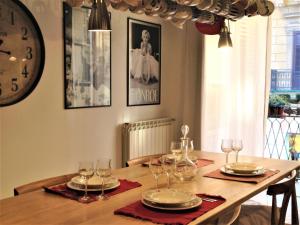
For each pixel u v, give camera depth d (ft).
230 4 8.45
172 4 8.25
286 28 13.17
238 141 8.68
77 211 5.53
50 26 9.91
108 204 5.83
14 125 9.29
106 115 11.85
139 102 13.08
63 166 10.59
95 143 11.53
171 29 14.34
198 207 5.64
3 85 8.95
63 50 10.29
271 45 13.05
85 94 11.05
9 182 9.29
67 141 10.65
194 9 8.67
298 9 12.92
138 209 5.55
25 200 6.02
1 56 8.84
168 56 14.35
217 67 13.80
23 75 9.34
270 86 13.66
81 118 11.02
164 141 13.88
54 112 10.21
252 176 7.59
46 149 10.10
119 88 12.26
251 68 13.23
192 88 14.66
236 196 6.28
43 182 6.91
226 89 13.69
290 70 13.47
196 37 14.44
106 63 11.66
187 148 8.30
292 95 13.75
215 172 7.91
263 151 13.24
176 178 7.30
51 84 10.07
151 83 13.58
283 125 14.43
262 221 7.77
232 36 13.39
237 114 13.57
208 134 14.12
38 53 9.64
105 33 11.53
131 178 7.43
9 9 8.93
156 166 7.09
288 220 11.13
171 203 5.55
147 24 13.17
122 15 12.14
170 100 14.60
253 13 9.11
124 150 12.40
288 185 6.79
